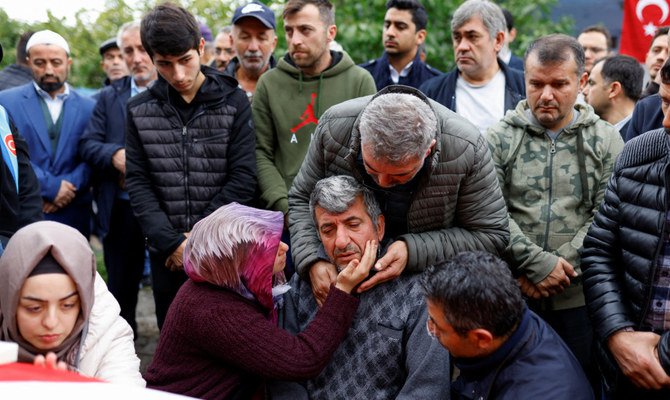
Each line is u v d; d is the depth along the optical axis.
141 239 4.77
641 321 2.63
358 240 2.70
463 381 2.52
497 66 4.29
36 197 3.24
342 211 2.67
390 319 2.70
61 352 2.35
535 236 3.25
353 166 2.71
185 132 3.70
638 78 4.52
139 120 3.71
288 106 3.93
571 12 7.58
